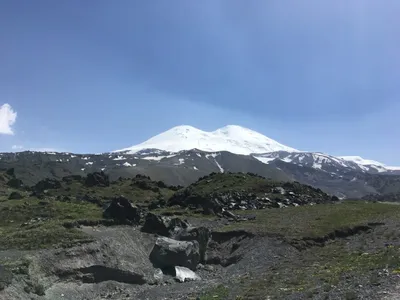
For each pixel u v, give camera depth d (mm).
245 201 80000
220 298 28562
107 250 40656
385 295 22047
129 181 110375
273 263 42188
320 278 30500
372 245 44250
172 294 33000
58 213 58250
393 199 194500
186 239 47938
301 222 58594
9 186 104125
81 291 34156
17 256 34688
